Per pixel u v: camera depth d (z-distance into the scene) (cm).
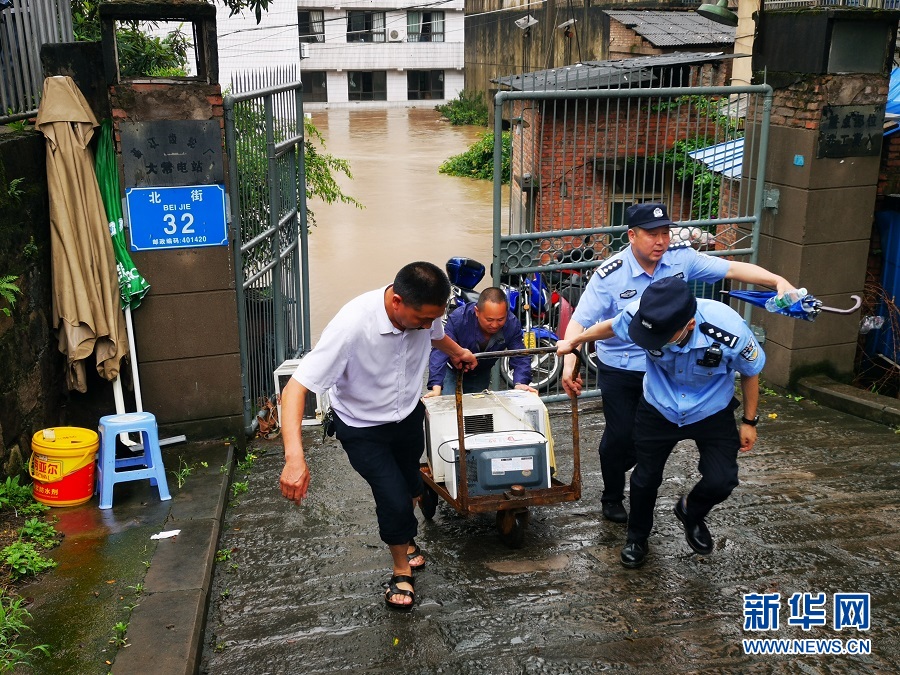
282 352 687
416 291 321
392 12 4791
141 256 521
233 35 3036
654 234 398
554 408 652
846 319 669
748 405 377
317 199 2195
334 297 1320
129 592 368
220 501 467
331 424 370
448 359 471
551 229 644
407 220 1959
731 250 672
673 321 335
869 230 654
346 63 4831
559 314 672
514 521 417
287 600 386
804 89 623
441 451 424
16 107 542
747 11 1162
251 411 604
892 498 479
